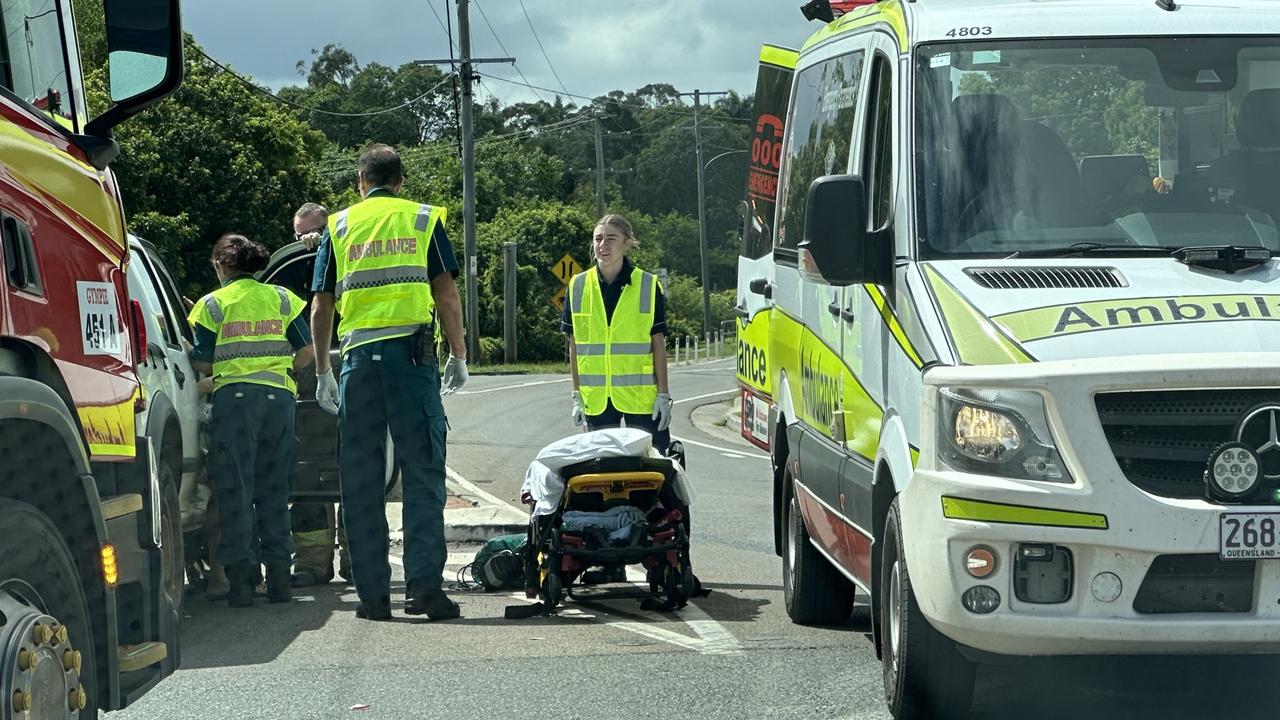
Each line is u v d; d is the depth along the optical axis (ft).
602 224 32.37
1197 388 17.24
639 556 28.78
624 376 32.37
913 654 19.24
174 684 23.13
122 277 16.94
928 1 23.38
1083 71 21.68
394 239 28.78
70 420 14.33
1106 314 18.35
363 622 28.66
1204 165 21.24
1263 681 21.85
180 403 30.19
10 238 14.01
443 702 21.71
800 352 27.48
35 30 16.06
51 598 14.11
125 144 147.64
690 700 21.58
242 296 31.50
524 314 239.30
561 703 21.52
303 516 34.30
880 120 22.94
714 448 72.49
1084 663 22.58
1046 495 17.29
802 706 21.17
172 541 27.35
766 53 41.45
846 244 20.90
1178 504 17.12
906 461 19.25
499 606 30.27
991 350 18.08
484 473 58.54
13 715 12.62
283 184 157.99
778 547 30.17
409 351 28.63
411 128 369.50
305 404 33.68
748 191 41.73
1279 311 18.26
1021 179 20.90
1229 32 22.07
